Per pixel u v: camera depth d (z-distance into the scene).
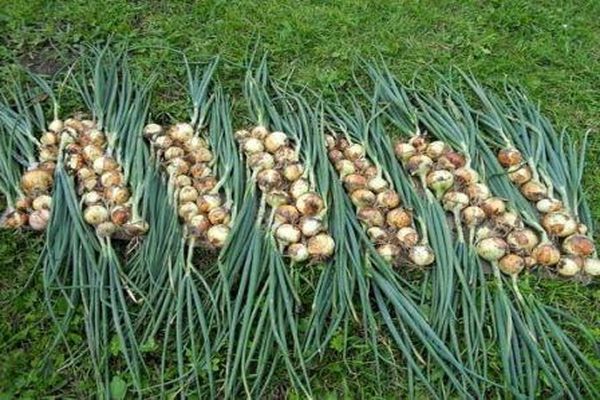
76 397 1.55
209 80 2.09
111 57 2.15
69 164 1.82
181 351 1.54
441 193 1.83
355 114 2.04
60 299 1.67
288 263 1.73
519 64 2.29
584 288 1.76
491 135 2.03
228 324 1.58
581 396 1.55
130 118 1.94
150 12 2.37
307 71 2.23
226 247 1.67
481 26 2.42
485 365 1.55
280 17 2.37
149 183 1.78
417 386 1.59
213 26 2.32
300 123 1.96
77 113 2.04
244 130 1.96
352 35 2.35
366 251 1.70
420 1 2.47
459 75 2.22
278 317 1.58
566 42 2.36
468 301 1.63
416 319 1.59
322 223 1.72
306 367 1.59
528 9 2.47
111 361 1.60
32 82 2.12
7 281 1.72
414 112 2.04
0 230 1.78
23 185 1.80
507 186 1.86
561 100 2.21
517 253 1.72
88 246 1.67
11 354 1.59
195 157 1.87
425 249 1.68
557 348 1.63
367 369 1.62
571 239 1.76
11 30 2.26
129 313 1.63
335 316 1.61
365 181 1.82
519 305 1.66
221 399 1.54
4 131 1.94
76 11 2.31
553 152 1.96
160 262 1.68
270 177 1.76
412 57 2.29
